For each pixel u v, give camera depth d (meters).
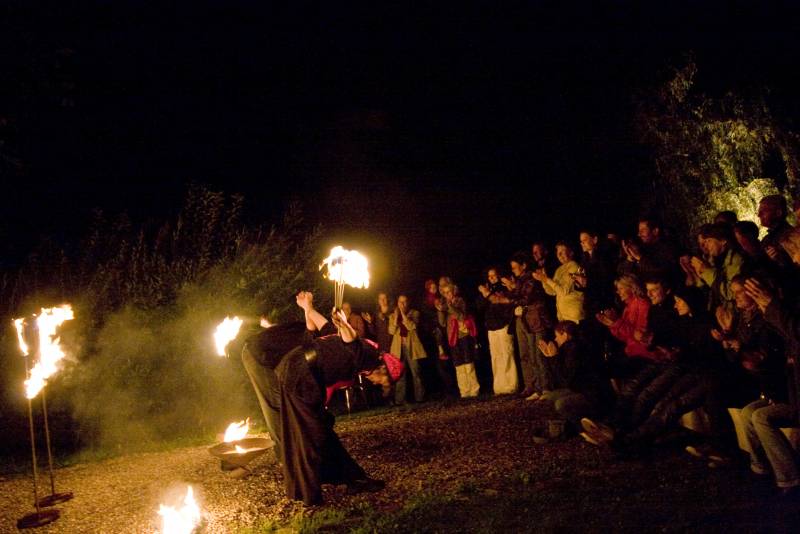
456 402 10.91
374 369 6.20
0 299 11.11
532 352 9.94
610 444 6.30
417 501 5.59
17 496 7.35
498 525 5.02
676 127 14.84
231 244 12.59
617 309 8.27
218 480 7.12
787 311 4.93
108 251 12.07
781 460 5.12
